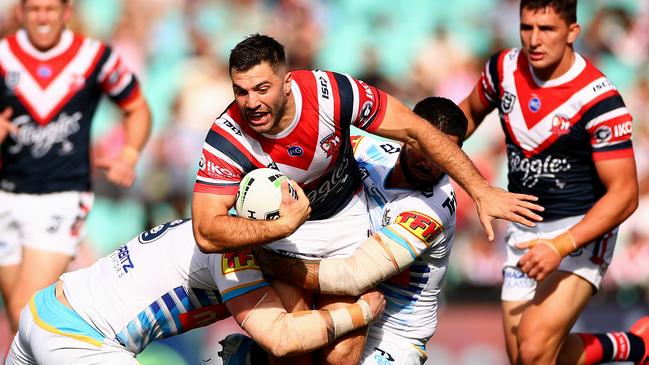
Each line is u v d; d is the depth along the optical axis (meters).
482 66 46.66
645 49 47.06
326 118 18.25
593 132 22.48
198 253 19.81
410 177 20.00
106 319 19.83
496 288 37.97
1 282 28.34
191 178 40.94
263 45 17.47
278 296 19.20
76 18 44.12
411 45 46.91
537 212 23.80
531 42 22.27
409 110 18.72
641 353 23.77
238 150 18.16
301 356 19.55
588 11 47.88
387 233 19.41
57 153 27.64
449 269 38.06
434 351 35.41
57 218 27.59
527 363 22.66
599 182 23.23
